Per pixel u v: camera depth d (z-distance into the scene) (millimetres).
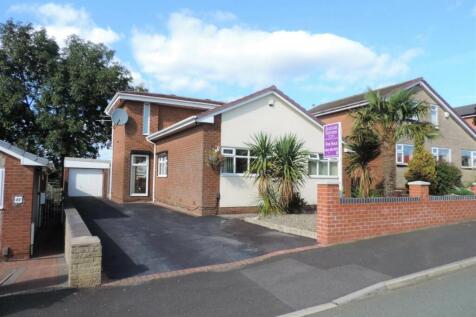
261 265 7516
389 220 10094
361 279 6570
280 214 12742
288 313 5262
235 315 5211
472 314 4992
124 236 10609
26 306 5500
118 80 28203
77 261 6328
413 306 5383
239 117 15484
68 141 27594
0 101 25141
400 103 11969
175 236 10555
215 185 14734
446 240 9289
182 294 6000
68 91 26891
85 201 21234
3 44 26344
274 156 13047
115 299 5793
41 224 14461
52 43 27547
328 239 9062
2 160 9625
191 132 15711
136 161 20156
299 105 16781
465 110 36531
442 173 17266
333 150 10820
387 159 12188
